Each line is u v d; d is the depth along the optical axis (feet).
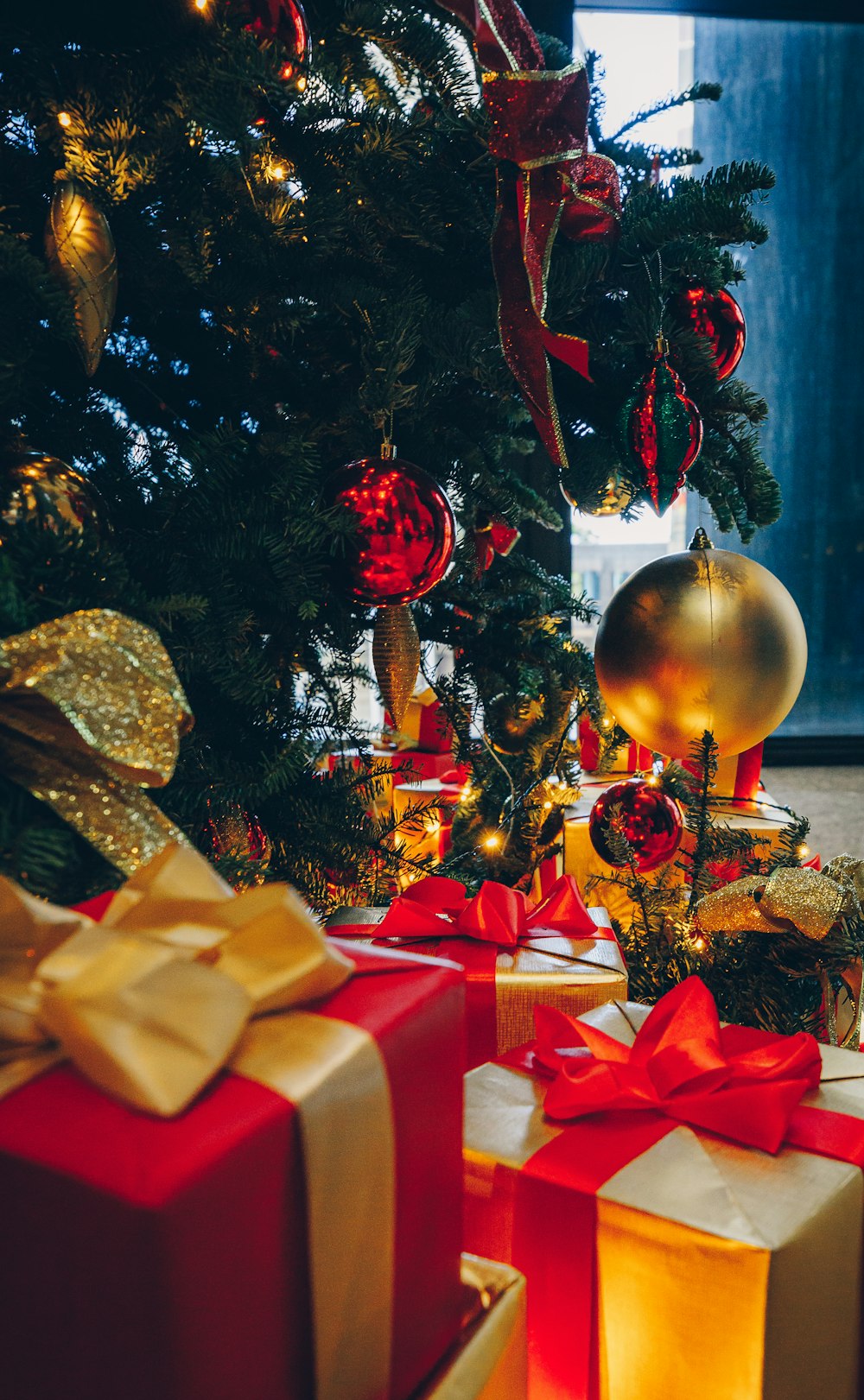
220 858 2.14
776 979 2.80
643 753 4.65
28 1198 1.01
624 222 3.01
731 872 3.28
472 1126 1.90
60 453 2.70
